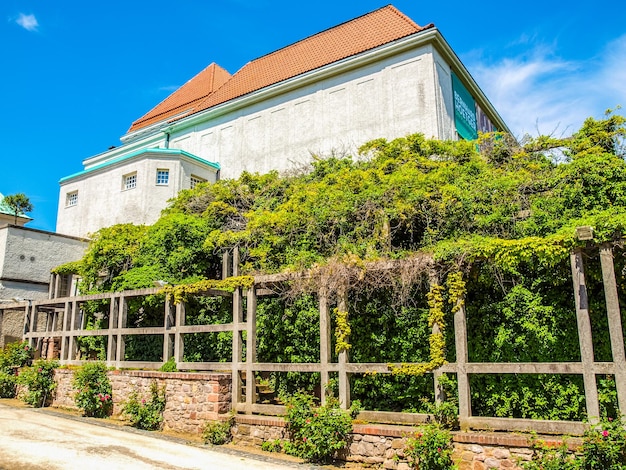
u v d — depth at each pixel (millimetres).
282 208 15367
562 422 7598
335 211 13484
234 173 23922
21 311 19438
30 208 27188
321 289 9898
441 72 20141
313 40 26172
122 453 8742
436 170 14039
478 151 16125
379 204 12953
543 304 8711
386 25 23047
